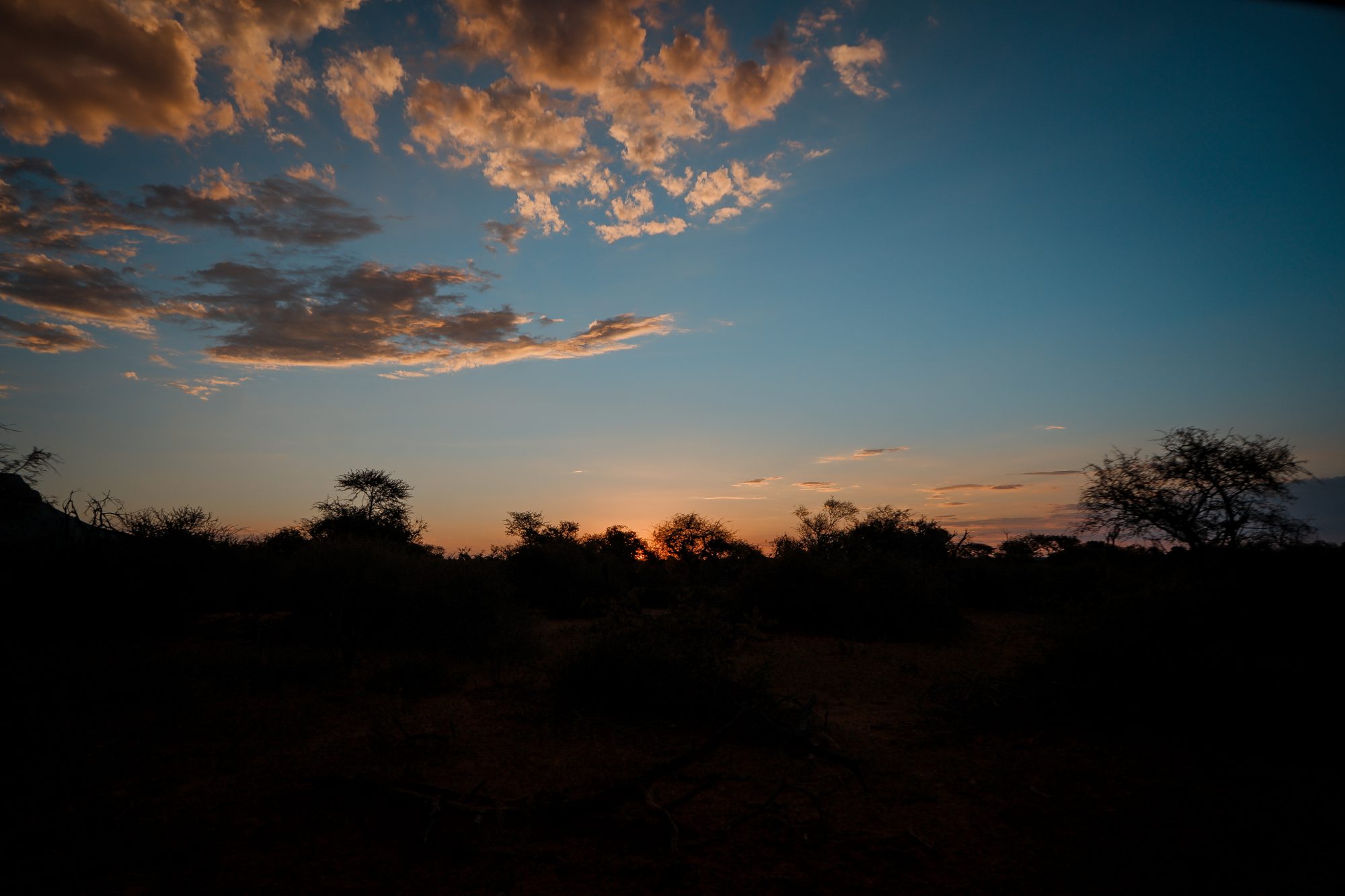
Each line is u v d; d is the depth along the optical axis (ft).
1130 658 24.71
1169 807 15.99
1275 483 52.80
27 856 13.17
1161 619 25.50
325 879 12.62
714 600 54.65
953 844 14.61
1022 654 40.81
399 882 12.55
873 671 37.24
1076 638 26.58
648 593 71.82
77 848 13.56
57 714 21.42
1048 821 15.83
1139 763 19.52
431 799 15.65
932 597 52.75
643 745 22.17
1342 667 21.47
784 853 14.08
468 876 12.80
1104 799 16.98
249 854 13.60
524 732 23.49
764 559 63.98
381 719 24.39
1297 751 19.08
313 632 42.29
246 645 39.32
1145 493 58.29
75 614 37.96
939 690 30.17
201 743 21.34
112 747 20.10
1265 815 15.11
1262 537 51.06
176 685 26.11
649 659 25.53
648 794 15.43
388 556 45.85
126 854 13.42
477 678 34.42
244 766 19.16
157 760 19.51
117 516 43.42
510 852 13.66
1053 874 13.08
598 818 15.55
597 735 23.29
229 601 48.57
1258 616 25.43
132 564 41.27
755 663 36.81
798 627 57.41
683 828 15.25
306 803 16.35
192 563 44.37
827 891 12.46
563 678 27.35
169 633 43.62
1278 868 12.74
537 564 71.72
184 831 14.55
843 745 22.26
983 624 64.13
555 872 13.01
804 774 19.63
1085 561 68.28
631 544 128.26
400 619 42.42
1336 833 13.99
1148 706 23.04
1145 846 14.05
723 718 24.67
